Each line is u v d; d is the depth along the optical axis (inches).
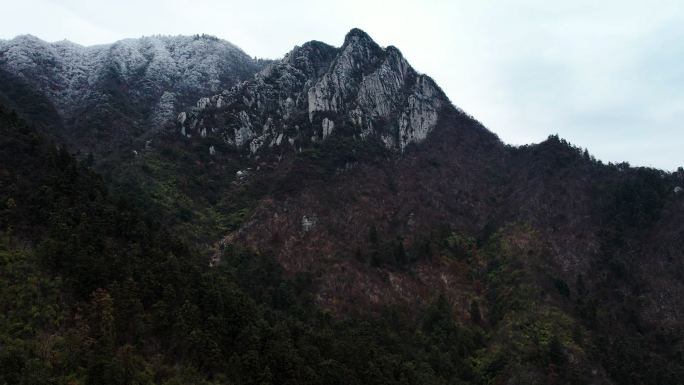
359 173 5068.9
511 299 3976.4
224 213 4473.4
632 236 4616.1
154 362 2100.1
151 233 2755.9
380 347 2984.7
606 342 3634.4
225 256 3705.7
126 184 4097.0
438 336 3462.1
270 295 3280.0
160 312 2241.6
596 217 4869.6
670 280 4175.7
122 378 1898.4
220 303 2438.5
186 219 4121.6
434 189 5442.9
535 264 4320.9
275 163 5231.3
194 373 2126.0
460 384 3024.1
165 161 4975.4
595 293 4210.1
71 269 2239.2
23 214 2406.5
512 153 6427.2
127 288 2224.4
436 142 6348.4
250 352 2250.2
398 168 5521.7
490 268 4495.6
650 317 3991.1
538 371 3221.0
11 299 2021.4
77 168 2888.8
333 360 2517.2
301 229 4160.9
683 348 3663.9
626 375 3358.8
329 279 3718.0
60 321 2052.2
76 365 1886.1
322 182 4685.0
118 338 2111.2
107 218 2583.7
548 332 3570.4
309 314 3221.0
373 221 4552.2
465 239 4886.8
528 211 5032.0
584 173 5378.9
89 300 2180.1
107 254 2356.1
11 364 1766.7
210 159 5275.6
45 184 2605.8
